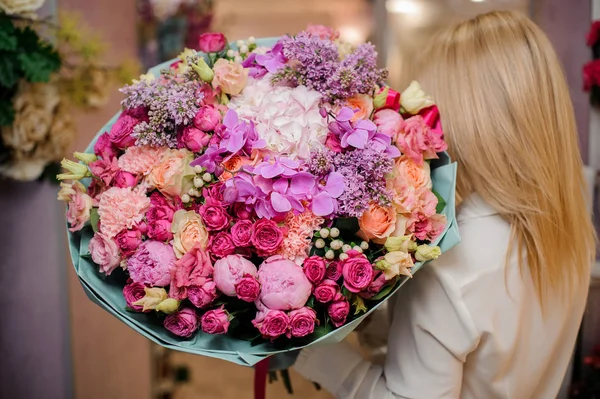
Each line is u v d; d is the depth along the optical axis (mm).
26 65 1068
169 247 651
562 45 1657
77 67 1244
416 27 2119
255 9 2119
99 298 707
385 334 1103
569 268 834
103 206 664
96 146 733
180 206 676
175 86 704
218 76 709
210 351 672
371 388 839
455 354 755
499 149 793
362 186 655
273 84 729
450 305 757
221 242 635
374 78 732
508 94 792
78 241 752
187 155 683
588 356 1475
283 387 1429
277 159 653
